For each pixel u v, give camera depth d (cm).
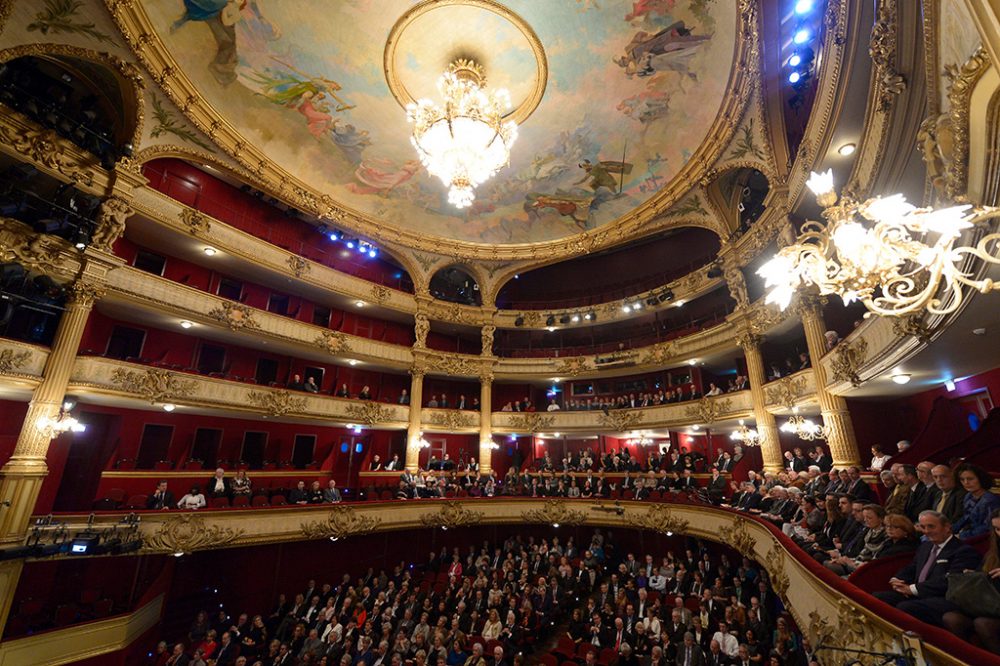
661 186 1989
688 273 2298
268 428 1939
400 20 1473
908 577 465
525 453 2516
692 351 2045
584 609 1505
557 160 2019
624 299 2386
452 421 2323
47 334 1316
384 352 2233
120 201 1387
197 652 1252
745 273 1872
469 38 1535
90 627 1145
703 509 1536
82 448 1473
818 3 1118
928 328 723
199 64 1476
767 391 1630
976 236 496
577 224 2350
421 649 1295
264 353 2008
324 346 2020
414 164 2059
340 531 1659
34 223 1191
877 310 445
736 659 1027
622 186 2080
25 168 1195
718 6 1307
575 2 1415
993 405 984
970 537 475
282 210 2097
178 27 1359
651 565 1594
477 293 2762
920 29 561
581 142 1914
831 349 1209
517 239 2481
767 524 963
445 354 2402
